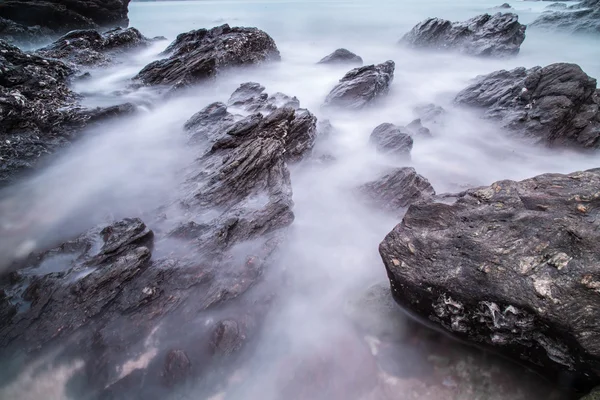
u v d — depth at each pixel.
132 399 6.82
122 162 14.32
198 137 15.38
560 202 7.20
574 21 42.88
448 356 7.34
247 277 8.54
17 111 14.43
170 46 29.22
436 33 34.56
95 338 7.36
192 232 9.68
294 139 14.31
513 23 32.59
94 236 9.39
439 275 7.27
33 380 7.02
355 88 20.33
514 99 18.25
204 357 7.33
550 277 6.29
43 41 36.41
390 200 11.79
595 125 16.08
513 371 6.90
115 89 21.09
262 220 10.02
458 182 14.03
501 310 6.54
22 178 12.98
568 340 5.91
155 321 7.69
